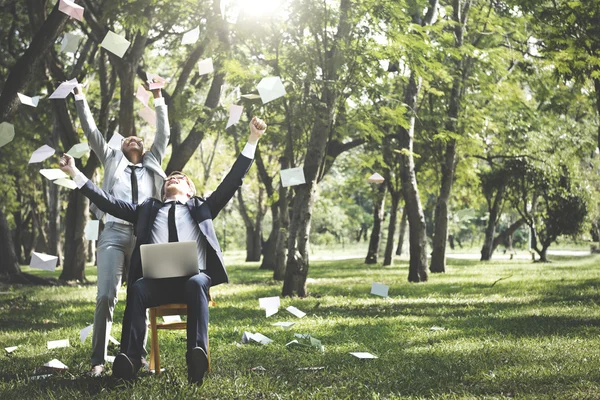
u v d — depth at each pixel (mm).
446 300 13227
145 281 5340
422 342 7664
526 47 21359
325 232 59906
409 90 19406
